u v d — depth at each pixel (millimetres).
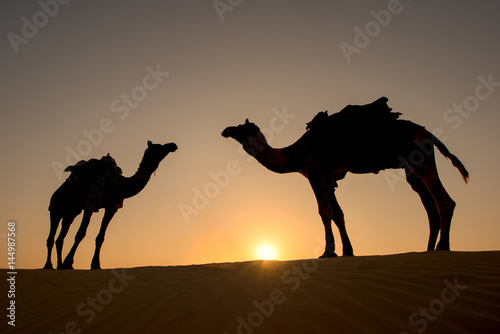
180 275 6082
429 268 5004
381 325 3389
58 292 5250
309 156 9664
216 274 5980
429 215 9023
